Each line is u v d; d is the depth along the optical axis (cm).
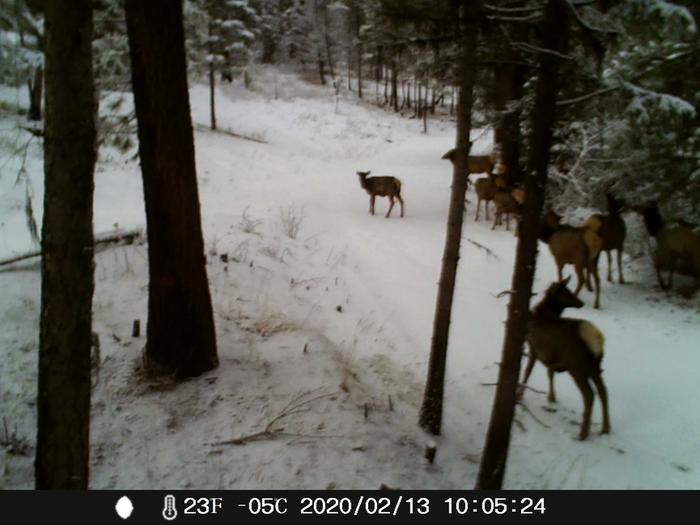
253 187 1764
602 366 734
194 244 542
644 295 963
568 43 424
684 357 744
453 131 3866
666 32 454
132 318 656
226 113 3139
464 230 1422
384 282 1016
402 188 1958
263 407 530
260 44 4875
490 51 537
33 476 411
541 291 991
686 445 568
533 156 410
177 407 510
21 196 1147
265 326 705
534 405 655
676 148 931
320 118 3416
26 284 676
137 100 507
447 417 628
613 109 546
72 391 313
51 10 281
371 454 498
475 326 865
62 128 289
